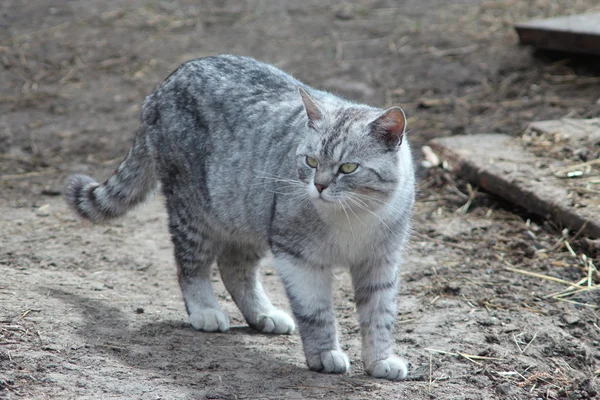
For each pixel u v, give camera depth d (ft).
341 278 30.60
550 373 23.32
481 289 28.45
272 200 23.62
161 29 60.08
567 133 39.14
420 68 51.80
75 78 52.85
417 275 29.60
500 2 62.34
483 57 52.37
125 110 48.67
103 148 43.86
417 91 48.91
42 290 26.78
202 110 25.91
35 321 23.66
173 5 65.31
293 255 22.98
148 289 29.01
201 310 26.05
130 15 62.95
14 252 31.40
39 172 41.01
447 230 33.45
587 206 31.68
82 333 23.52
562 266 29.81
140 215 36.22
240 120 25.20
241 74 26.30
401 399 21.15
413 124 44.55
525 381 22.76
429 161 39.37
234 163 25.00
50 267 30.32
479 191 36.70
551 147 37.83
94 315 25.29
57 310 24.98
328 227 22.53
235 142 25.08
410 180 23.76
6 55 55.42
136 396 19.81
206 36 58.59
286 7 64.18
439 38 55.88
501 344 24.81
